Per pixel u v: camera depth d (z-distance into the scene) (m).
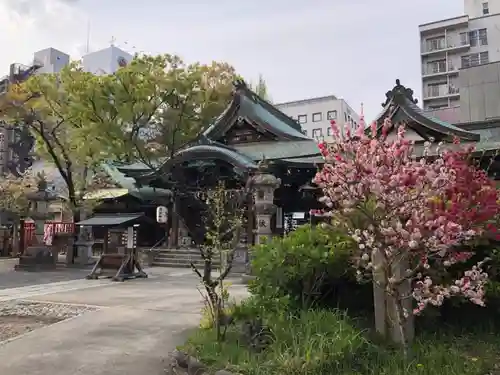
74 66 25.02
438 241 5.30
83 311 9.73
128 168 24.53
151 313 9.41
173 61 26.45
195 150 20.66
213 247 7.80
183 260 21.58
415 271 6.28
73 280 16.42
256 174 16.55
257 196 15.97
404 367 5.35
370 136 6.96
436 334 6.97
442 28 54.59
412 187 5.31
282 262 7.36
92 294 12.34
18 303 10.82
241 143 25.16
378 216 5.58
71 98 24.20
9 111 22.80
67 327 8.12
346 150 5.63
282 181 22.42
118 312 9.53
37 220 22.55
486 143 17.86
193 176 23.48
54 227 24.03
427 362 5.54
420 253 5.93
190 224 22.95
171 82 25.09
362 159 5.37
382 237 5.56
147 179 22.92
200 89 26.94
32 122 23.84
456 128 17.86
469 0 59.59
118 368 5.85
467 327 7.32
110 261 16.89
